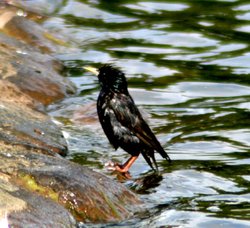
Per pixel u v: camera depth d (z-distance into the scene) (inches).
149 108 697.6
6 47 756.0
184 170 566.3
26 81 680.4
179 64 811.4
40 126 575.2
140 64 809.5
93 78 762.8
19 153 483.5
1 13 849.5
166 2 992.9
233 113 686.5
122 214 466.3
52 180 452.8
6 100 633.6
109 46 863.1
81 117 657.6
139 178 551.2
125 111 569.0
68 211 430.6
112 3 994.1
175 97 724.7
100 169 561.6
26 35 822.5
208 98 724.0
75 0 984.3
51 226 402.6
